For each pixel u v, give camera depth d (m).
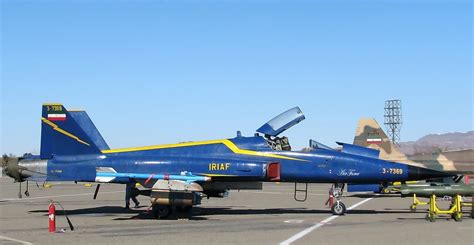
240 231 13.46
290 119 19.19
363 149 19.28
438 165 27.00
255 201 26.42
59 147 18.72
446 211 16.20
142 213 19.27
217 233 13.05
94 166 18.27
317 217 17.42
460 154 27.20
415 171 18.14
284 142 19.16
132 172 17.97
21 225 15.18
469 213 19.09
